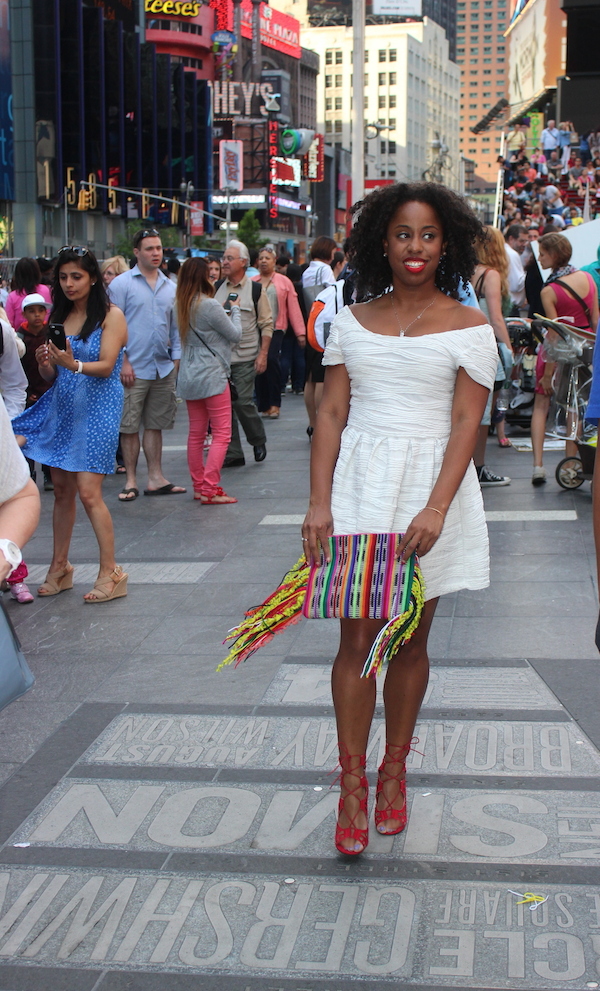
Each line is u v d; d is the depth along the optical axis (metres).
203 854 2.95
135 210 68.31
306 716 3.84
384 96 176.50
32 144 57.22
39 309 7.41
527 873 2.79
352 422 2.86
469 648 4.48
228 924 2.62
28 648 4.75
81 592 5.62
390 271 2.92
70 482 5.52
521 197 29.14
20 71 56.66
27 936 2.61
